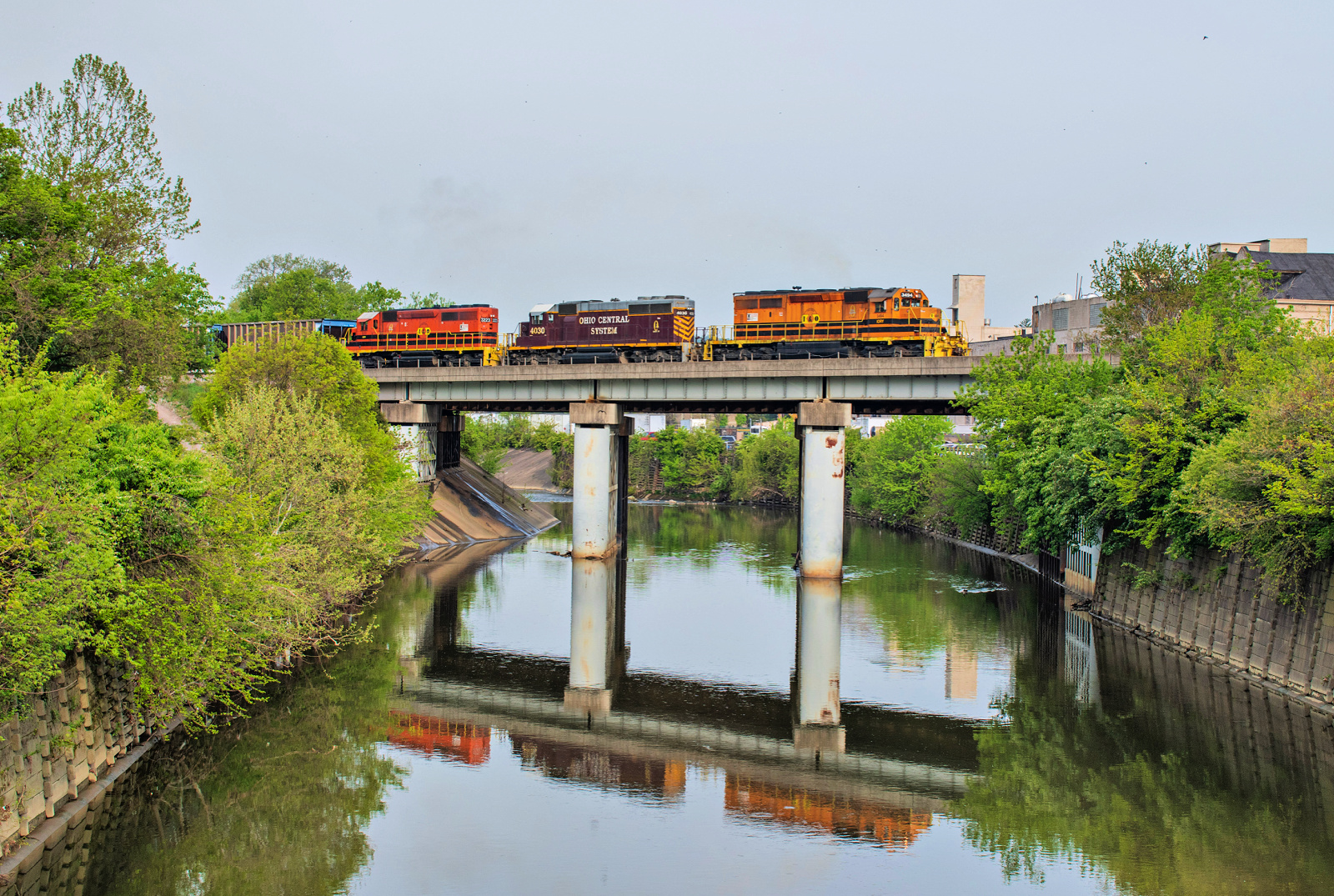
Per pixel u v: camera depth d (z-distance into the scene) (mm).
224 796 28047
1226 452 36688
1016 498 61156
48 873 22625
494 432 164375
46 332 38688
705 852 25203
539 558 76625
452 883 23219
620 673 43156
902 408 74625
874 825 27109
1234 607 41094
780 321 68500
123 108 44781
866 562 77438
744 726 36000
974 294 125438
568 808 28125
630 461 170250
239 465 38719
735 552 84438
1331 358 41719
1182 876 23609
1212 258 56438
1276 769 30141
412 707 37562
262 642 35281
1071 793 29250
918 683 41250
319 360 57938
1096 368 59344
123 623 24391
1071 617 54656
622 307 74750
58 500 20578
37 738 23141
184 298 57281
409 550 78062
